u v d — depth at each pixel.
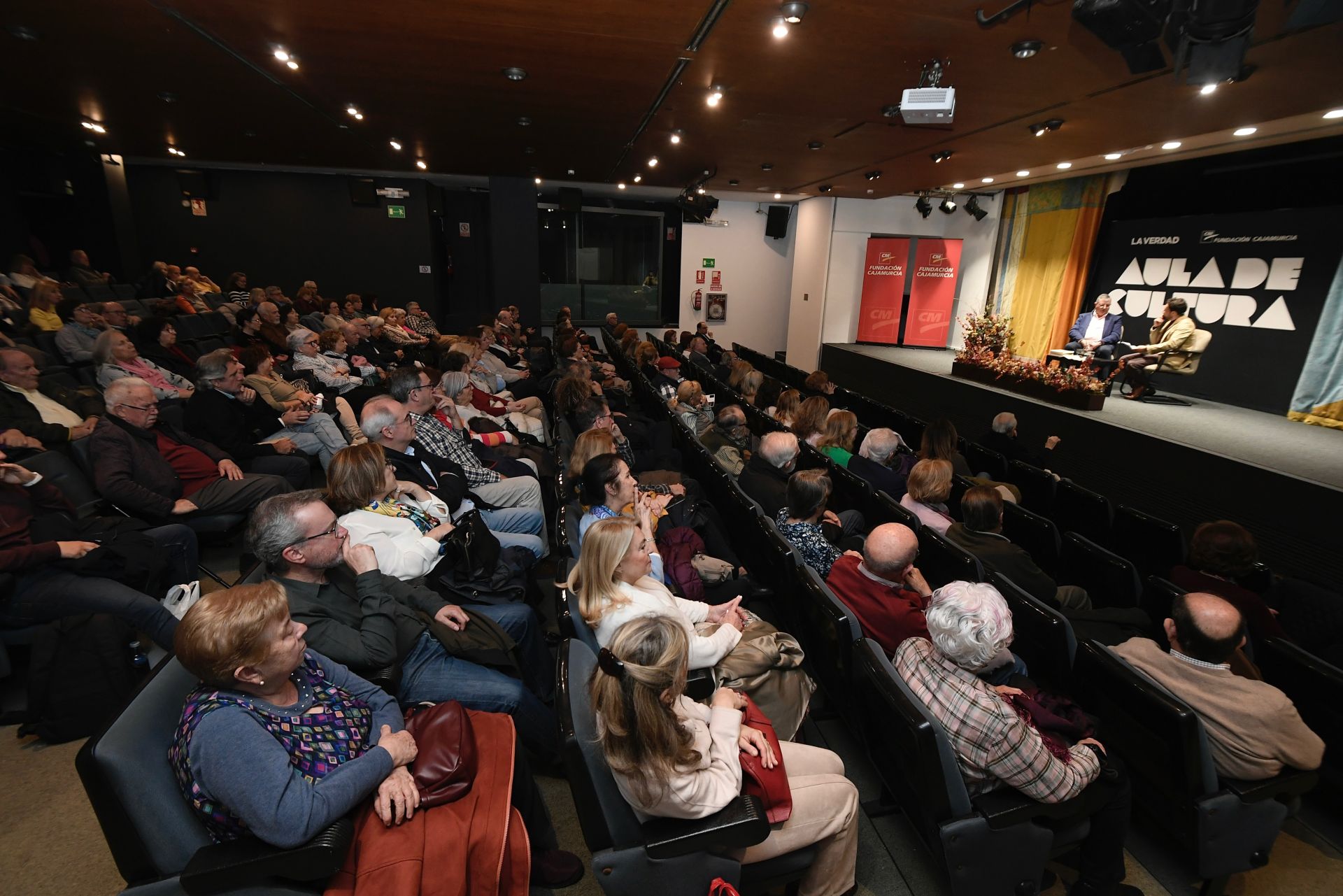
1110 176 9.41
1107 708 1.80
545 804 1.96
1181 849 1.92
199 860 1.15
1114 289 9.60
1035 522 3.30
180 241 9.90
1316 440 6.10
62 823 1.79
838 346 12.05
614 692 1.17
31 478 2.29
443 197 11.45
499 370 6.45
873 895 1.72
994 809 1.48
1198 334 7.89
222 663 1.20
